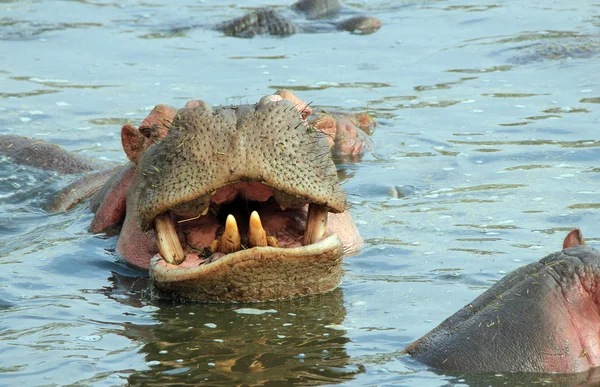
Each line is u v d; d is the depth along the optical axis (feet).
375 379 71.82
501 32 249.96
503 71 210.79
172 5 305.12
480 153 149.89
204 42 252.01
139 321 86.43
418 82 204.85
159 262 88.33
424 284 94.27
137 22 277.23
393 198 128.77
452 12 281.95
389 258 102.73
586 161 141.69
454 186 132.87
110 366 75.61
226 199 85.15
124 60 229.66
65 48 242.99
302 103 94.48
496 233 109.81
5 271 101.60
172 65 224.33
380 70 217.36
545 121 167.63
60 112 184.34
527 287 74.90
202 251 88.89
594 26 248.73
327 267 89.15
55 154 151.94
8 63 226.17
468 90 195.42
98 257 106.22
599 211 116.26
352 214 120.78
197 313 88.17
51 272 101.40
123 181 115.96
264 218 90.22
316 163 83.97
